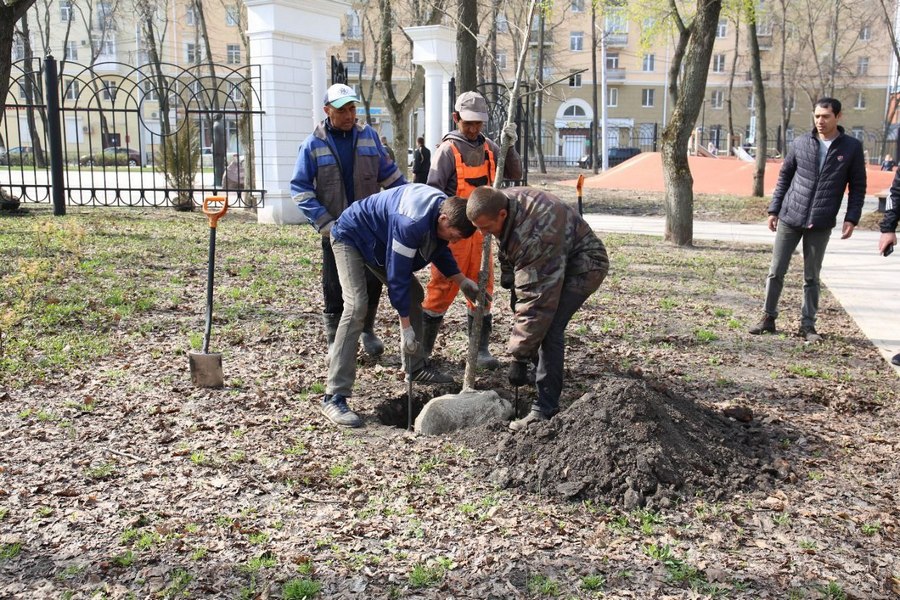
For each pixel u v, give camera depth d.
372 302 5.89
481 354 6.00
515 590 3.10
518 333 4.38
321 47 15.06
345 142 5.46
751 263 11.70
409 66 40.09
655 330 7.40
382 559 3.31
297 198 5.34
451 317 7.51
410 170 29.61
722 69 59.59
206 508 3.69
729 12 19.77
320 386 5.41
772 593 3.14
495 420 4.61
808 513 3.80
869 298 9.33
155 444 4.38
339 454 4.34
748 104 59.84
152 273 8.90
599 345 6.77
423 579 3.14
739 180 26.30
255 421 4.74
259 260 10.12
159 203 17.19
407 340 4.70
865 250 13.49
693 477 4.02
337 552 3.34
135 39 49.62
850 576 3.29
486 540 3.48
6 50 11.81
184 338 6.44
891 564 3.40
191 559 3.26
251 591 3.04
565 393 5.41
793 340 7.22
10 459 4.12
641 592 3.12
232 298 7.88
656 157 30.20
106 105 49.66
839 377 6.07
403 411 5.30
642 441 4.09
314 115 15.59
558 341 4.57
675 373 6.02
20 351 5.77
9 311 5.95
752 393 5.62
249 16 13.70
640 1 18.75
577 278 4.52
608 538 3.53
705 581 3.21
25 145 43.84
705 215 19.38
